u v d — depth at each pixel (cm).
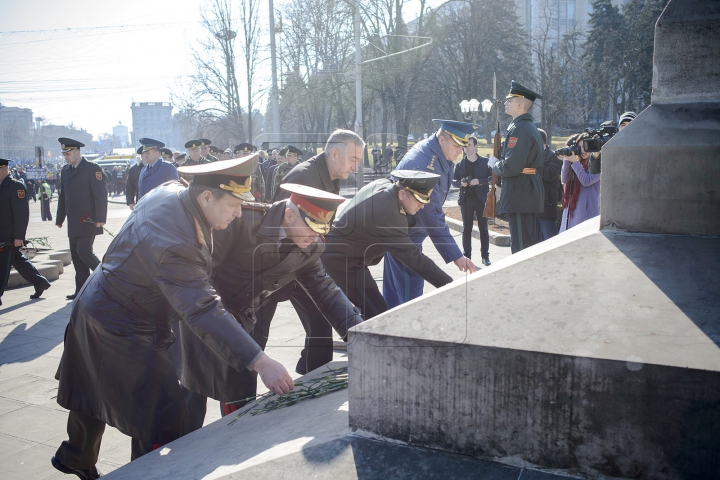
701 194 186
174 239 228
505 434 155
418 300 180
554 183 638
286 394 244
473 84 2734
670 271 170
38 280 706
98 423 267
